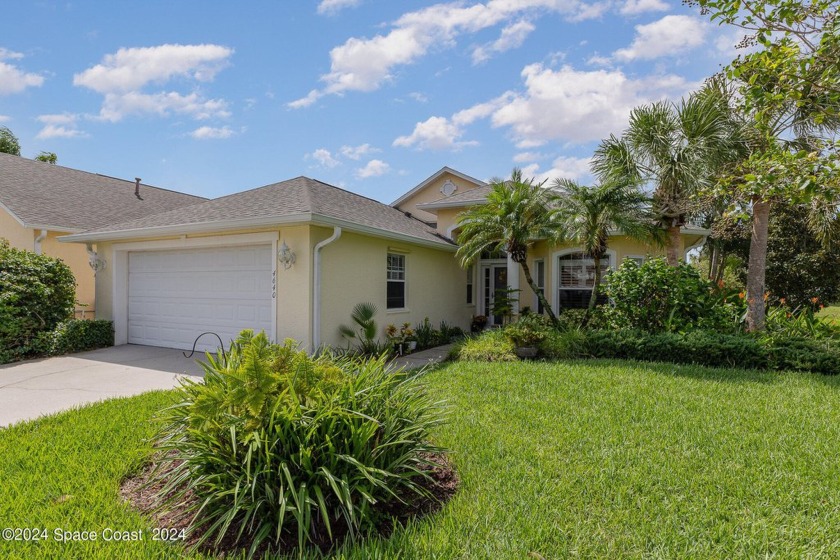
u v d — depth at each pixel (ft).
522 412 17.02
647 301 30.94
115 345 34.73
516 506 10.20
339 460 9.82
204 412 9.98
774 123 27.02
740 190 17.61
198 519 9.66
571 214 32.50
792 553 8.51
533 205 32.86
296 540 9.23
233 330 30.55
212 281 31.50
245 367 10.02
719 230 34.60
